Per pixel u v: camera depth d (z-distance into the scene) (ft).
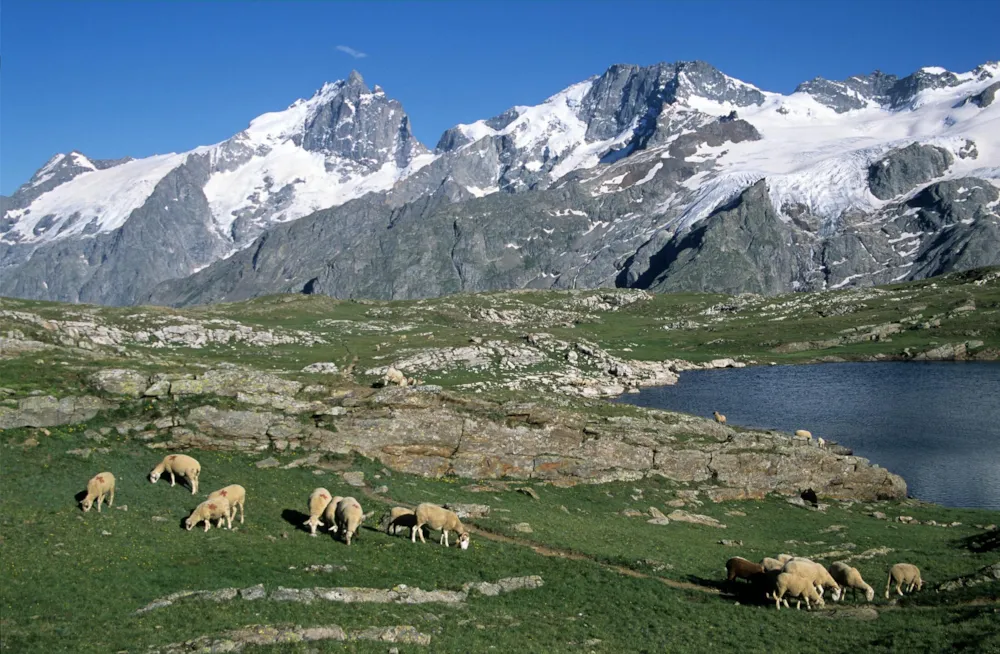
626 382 516.73
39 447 147.43
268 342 526.16
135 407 171.01
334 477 168.55
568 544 142.31
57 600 91.91
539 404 213.46
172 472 143.43
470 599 109.29
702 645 98.84
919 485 259.39
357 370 450.71
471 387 423.23
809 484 223.92
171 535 119.03
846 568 125.29
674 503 193.26
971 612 109.81
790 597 121.80
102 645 80.89
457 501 165.48
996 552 154.40
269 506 142.41
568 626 102.06
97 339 434.71
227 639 83.66
